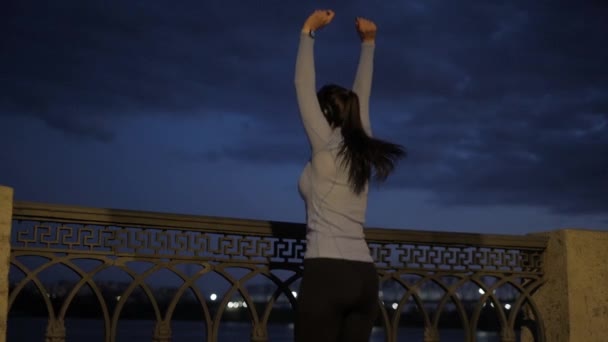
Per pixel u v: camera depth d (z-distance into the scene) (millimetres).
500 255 4633
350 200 2656
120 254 3541
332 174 2650
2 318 3227
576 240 4734
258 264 3859
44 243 3406
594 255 4781
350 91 2842
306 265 2598
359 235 2658
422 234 4273
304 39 2826
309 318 2545
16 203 3344
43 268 3381
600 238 4828
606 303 4762
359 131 2729
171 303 3639
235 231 3803
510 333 4570
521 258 4762
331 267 2547
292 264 3936
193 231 3727
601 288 4762
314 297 2543
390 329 4148
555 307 4719
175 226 3664
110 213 3521
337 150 2666
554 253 4766
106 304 3500
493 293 4523
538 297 4844
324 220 2619
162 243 3646
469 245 4469
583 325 4652
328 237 2588
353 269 2564
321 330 2545
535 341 4836
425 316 4258
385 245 4199
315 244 2596
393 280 4188
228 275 3787
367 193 2732
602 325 4727
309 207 2682
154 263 3619
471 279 4461
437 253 4352
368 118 3051
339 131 2760
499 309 4547
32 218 3395
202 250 3732
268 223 3885
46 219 3418
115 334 3500
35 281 3361
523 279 4773
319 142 2686
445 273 4359
